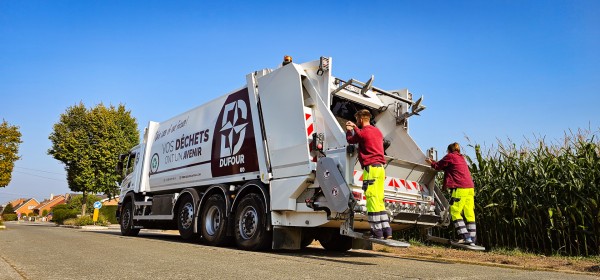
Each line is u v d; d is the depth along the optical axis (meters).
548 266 5.79
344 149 5.86
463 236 6.52
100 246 7.15
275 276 4.14
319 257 6.21
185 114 10.05
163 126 11.10
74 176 28.58
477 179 8.85
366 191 5.54
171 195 9.78
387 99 7.71
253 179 7.36
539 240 8.04
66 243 7.72
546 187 7.91
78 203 44.56
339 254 7.09
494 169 8.62
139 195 11.87
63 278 3.86
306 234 7.49
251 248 7.09
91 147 28.47
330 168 5.91
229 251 6.73
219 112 8.63
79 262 4.99
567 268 5.60
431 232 9.47
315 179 6.31
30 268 4.46
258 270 4.54
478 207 8.65
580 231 7.50
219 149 8.37
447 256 7.24
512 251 7.88
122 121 30.41
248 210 7.31
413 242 9.66
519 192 8.18
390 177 6.42
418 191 6.84
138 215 11.47
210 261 5.25
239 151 7.77
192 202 9.00
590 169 7.46
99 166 28.61
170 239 10.31
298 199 6.54
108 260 5.20
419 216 6.40
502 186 8.34
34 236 9.99
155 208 10.41
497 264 5.88
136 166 12.09
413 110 7.27
